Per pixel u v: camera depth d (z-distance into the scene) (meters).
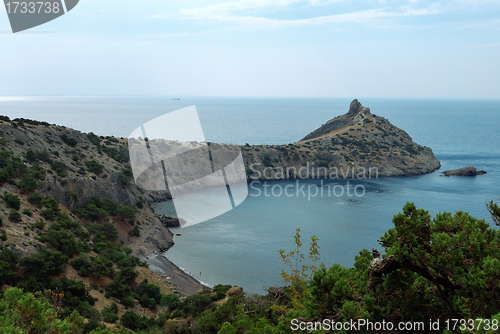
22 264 48.38
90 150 98.44
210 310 48.28
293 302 14.54
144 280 61.06
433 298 9.70
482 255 8.98
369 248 91.81
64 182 75.62
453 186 162.50
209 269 76.69
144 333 40.00
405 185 165.12
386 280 9.30
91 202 79.50
